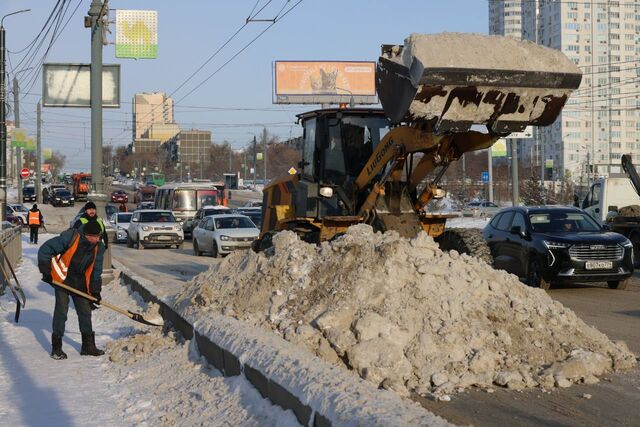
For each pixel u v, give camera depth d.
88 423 6.95
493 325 7.80
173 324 10.41
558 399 6.80
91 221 10.14
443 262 8.18
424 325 7.60
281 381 6.11
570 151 147.38
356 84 76.56
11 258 22.03
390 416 4.77
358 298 7.88
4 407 7.56
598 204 29.05
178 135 116.81
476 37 10.40
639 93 154.00
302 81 75.81
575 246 15.38
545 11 158.12
